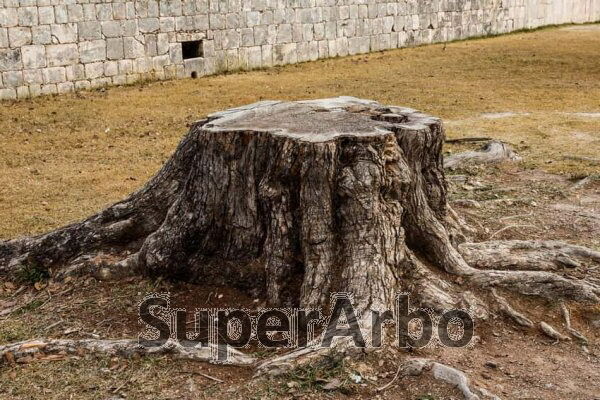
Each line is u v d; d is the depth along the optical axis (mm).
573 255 5777
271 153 4941
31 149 10789
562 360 4531
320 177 4801
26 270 5875
